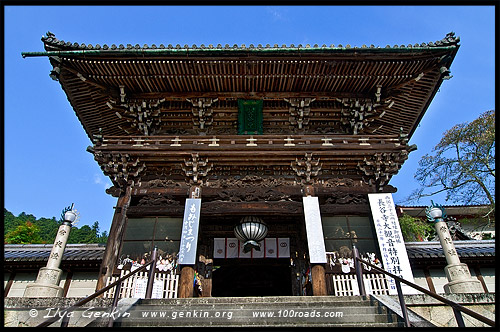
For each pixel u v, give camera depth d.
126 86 16.78
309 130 18.02
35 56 14.83
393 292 12.22
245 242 14.83
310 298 9.76
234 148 15.23
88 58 15.22
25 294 11.95
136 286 12.52
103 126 19.00
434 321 9.65
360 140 15.92
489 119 28.30
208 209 14.41
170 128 18.14
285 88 17.05
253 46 15.19
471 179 29.53
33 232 46.59
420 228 33.22
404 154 15.41
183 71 15.94
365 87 16.97
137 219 14.56
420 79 16.61
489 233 34.00
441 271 16.56
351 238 14.12
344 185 15.70
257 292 23.14
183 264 12.79
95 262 16.42
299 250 16.44
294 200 15.37
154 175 15.97
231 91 17.19
